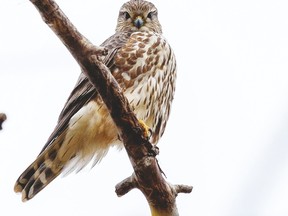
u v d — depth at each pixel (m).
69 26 6.91
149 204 8.42
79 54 7.22
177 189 8.37
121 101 7.81
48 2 6.64
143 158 8.16
